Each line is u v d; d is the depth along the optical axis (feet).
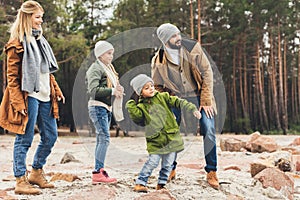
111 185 17.08
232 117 126.11
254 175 20.13
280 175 17.81
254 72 136.77
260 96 124.98
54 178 19.29
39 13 16.49
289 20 121.90
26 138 16.43
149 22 108.58
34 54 16.29
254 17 118.11
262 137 37.65
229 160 30.25
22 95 16.01
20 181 16.39
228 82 132.46
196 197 15.75
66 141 58.59
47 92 16.94
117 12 110.22
